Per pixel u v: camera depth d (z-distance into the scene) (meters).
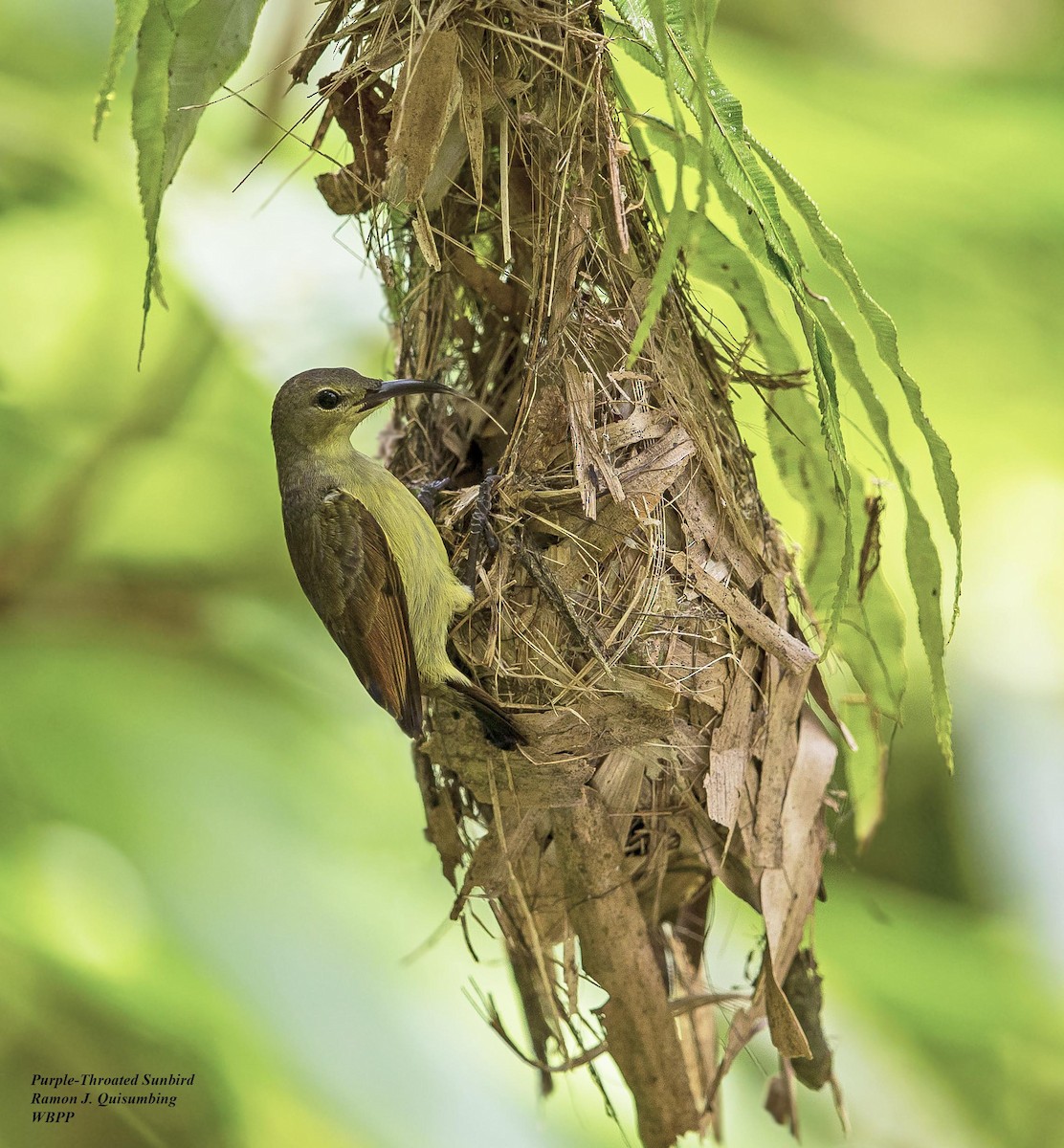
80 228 6.80
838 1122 6.19
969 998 6.83
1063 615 7.10
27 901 5.66
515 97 4.04
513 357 4.84
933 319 7.07
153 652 6.92
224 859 6.02
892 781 7.45
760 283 4.42
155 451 7.17
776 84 7.00
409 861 6.58
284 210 6.32
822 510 4.57
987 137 7.11
